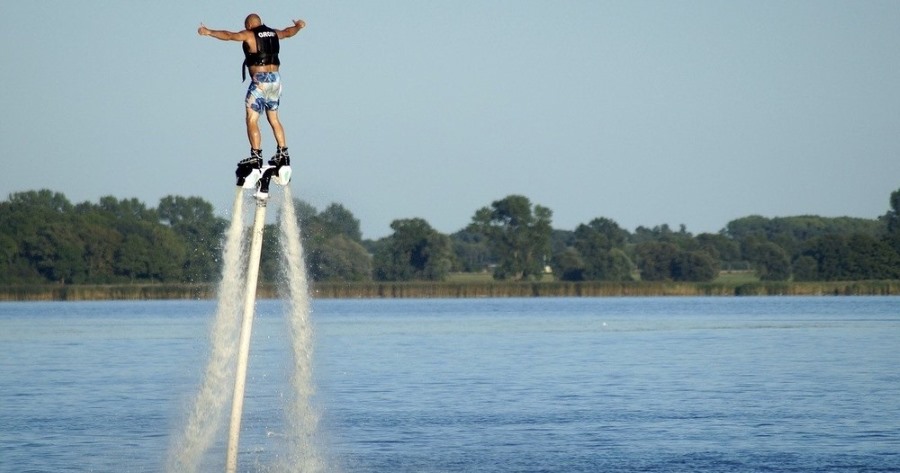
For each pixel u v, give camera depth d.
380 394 187.38
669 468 125.44
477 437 144.62
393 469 126.75
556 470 125.06
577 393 189.38
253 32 86.31
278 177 87.81
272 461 132.38
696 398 182.00
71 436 145.88
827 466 125.31
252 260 89.00
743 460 129.00
